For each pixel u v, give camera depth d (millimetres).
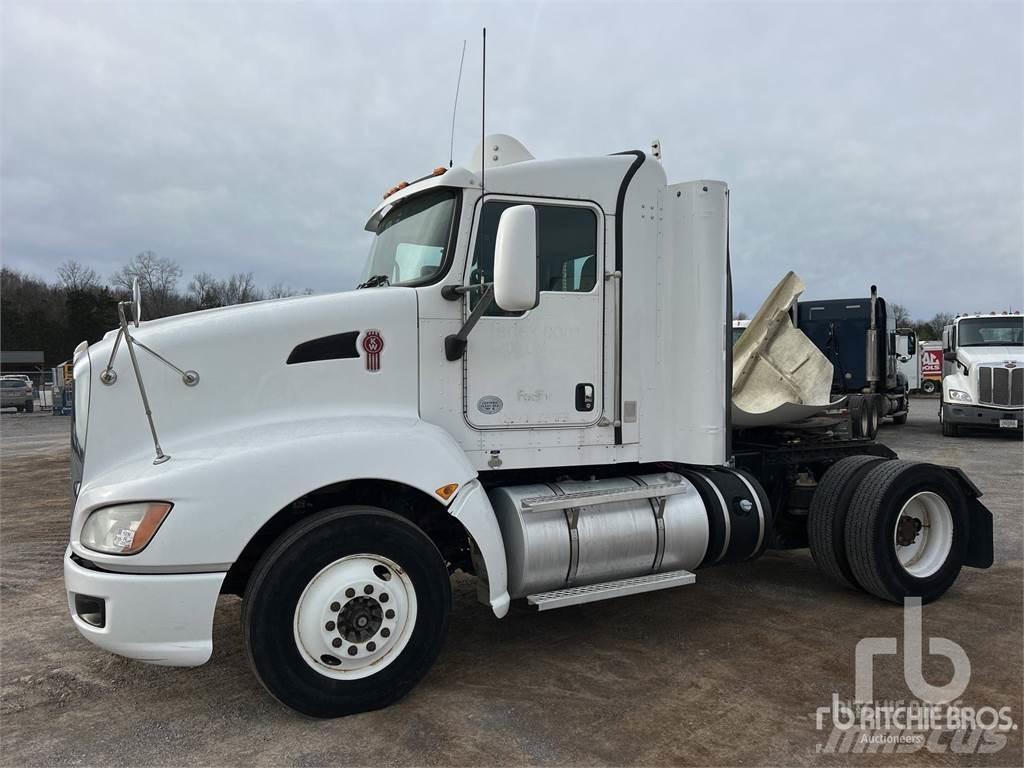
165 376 3285
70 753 3037
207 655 3012
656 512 4211
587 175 4086
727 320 4348
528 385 3943
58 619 4840
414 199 4141
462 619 4680
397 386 3658
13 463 13508
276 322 3445
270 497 3100
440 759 2932
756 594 5164
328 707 3205
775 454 5387
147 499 2979
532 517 3877
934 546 4977
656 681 3672
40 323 59438
